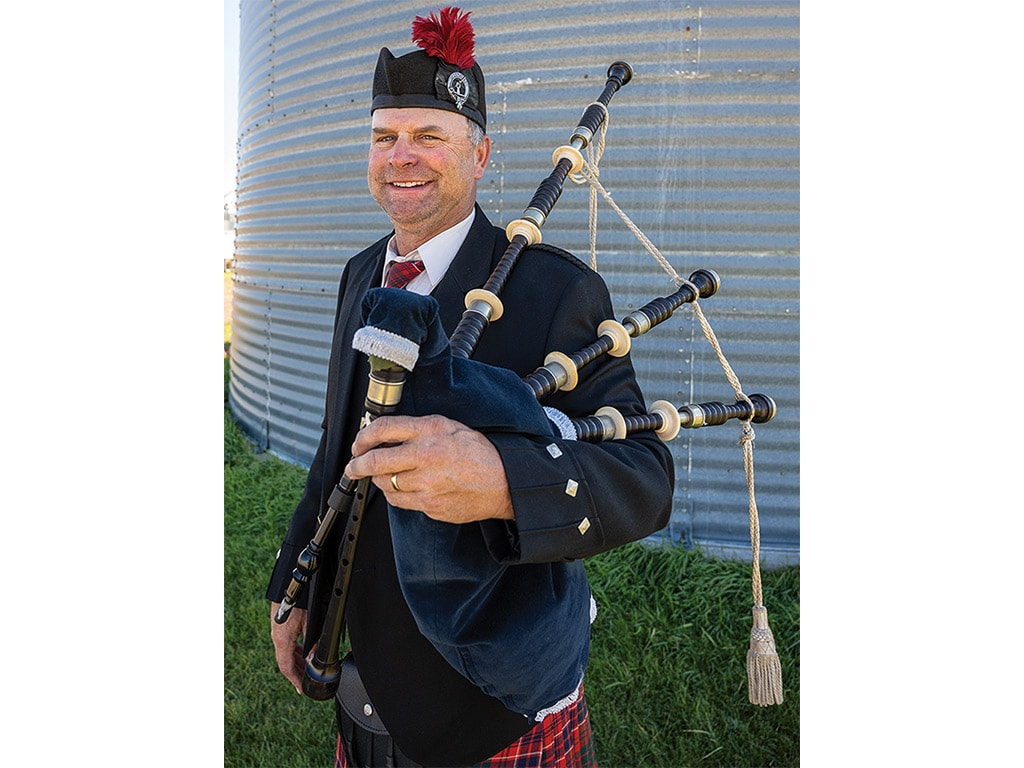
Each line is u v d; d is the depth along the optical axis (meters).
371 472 0.88
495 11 2.42
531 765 1.28
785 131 2.18
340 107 2.87
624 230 2.32
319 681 1.28
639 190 2.29
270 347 3.30
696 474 2.34
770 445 2.28
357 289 1.44
